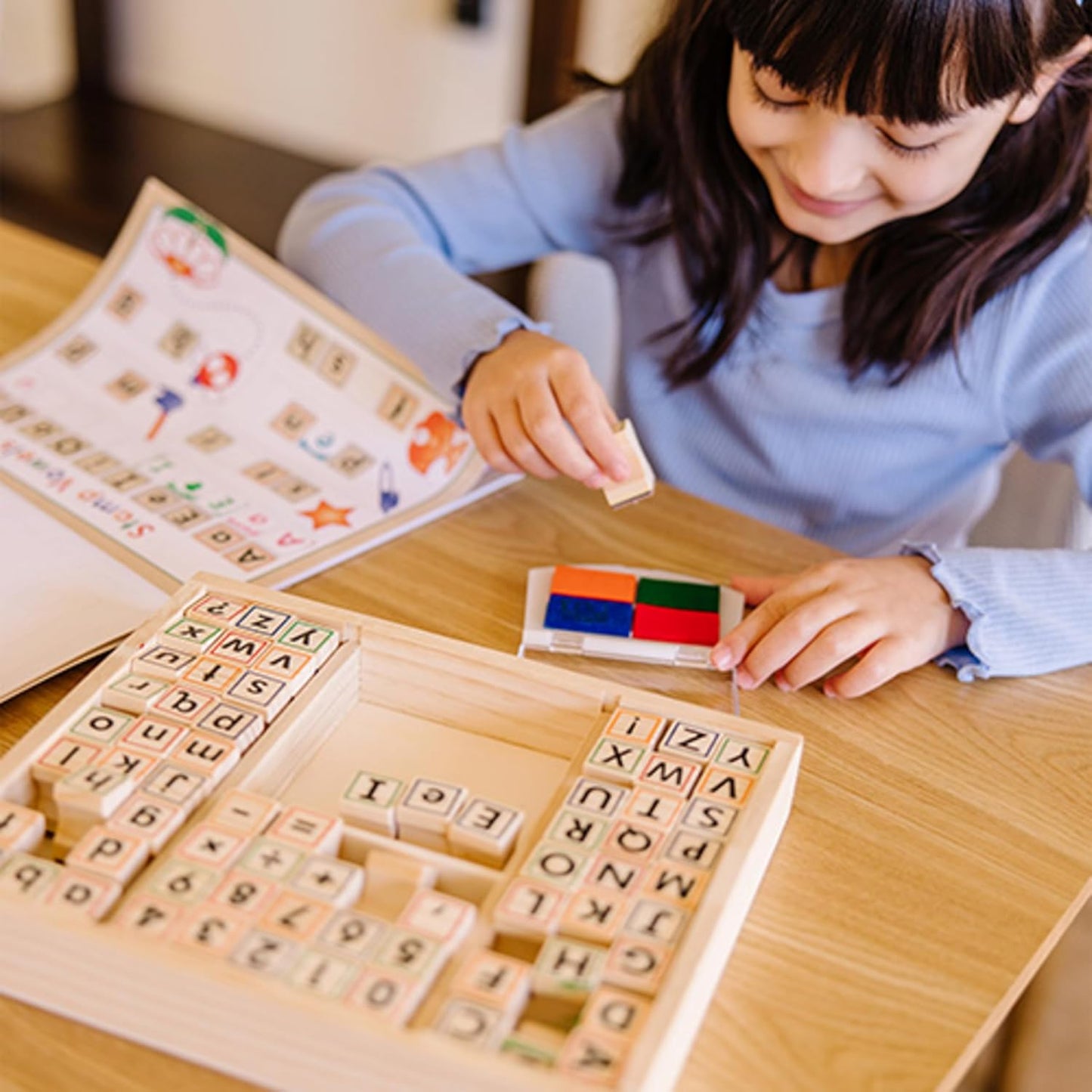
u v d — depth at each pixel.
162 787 0.54
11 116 2.28
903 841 0.63
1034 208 0.94
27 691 0.66
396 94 2.16
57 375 0.89
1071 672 0.76
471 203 1.13
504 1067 0.44
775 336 1.05
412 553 0.79
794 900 0.59
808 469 1.10
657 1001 0.47
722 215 1.00
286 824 0.53
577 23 1.84
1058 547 1.12
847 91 0.75
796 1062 0.52
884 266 0.98
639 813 0.55
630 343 1.16
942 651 0.75
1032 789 0.67
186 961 0.47
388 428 0.86
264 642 0.62
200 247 0.94
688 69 0.95
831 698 0.71
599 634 0.73
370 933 0.49
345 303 0.99
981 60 0.73
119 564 0.74
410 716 0.65
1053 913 0.60
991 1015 0.55
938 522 1.11
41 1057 0.49
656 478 1.16
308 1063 0.47
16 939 0.49
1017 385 1.02
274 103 2.29
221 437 0.86
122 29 2.38
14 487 0.79
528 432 0.81
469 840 0.54
